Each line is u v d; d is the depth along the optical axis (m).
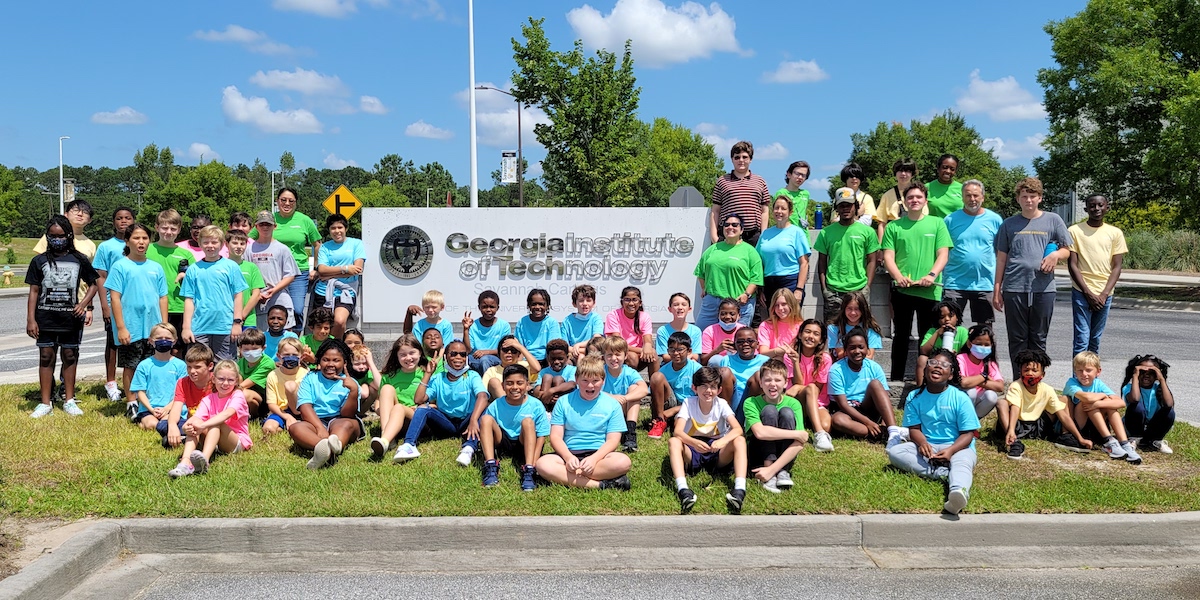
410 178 112.75
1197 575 4.61
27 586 4.02
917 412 6.01
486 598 4.21
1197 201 20.39
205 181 54.78
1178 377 9.95
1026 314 7.41
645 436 6.93
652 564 4.70
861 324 7.36
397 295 9.05
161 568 4.61
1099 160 22.80
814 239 8.87
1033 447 6.59
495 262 9.05
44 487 5.38
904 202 7.82
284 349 6.80
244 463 6.00
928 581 4.50
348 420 6.45
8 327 16.36
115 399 7.91
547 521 4.93
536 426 5.91
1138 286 25.34
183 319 7.74
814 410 6.65
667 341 7.52
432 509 5.11
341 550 4.86
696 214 9.00
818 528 5.00
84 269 7.61
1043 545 5.04
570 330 7.87
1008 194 43.00
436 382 6.77
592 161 22.23
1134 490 5.50
